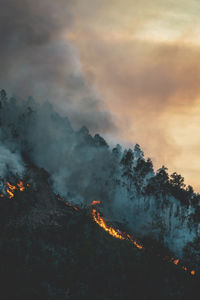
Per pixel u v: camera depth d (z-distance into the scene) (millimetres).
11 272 66625
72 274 72500
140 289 75875
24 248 73500
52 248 76938
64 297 66500
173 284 80500
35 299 63625
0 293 62094
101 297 70312
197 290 79688
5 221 78625
